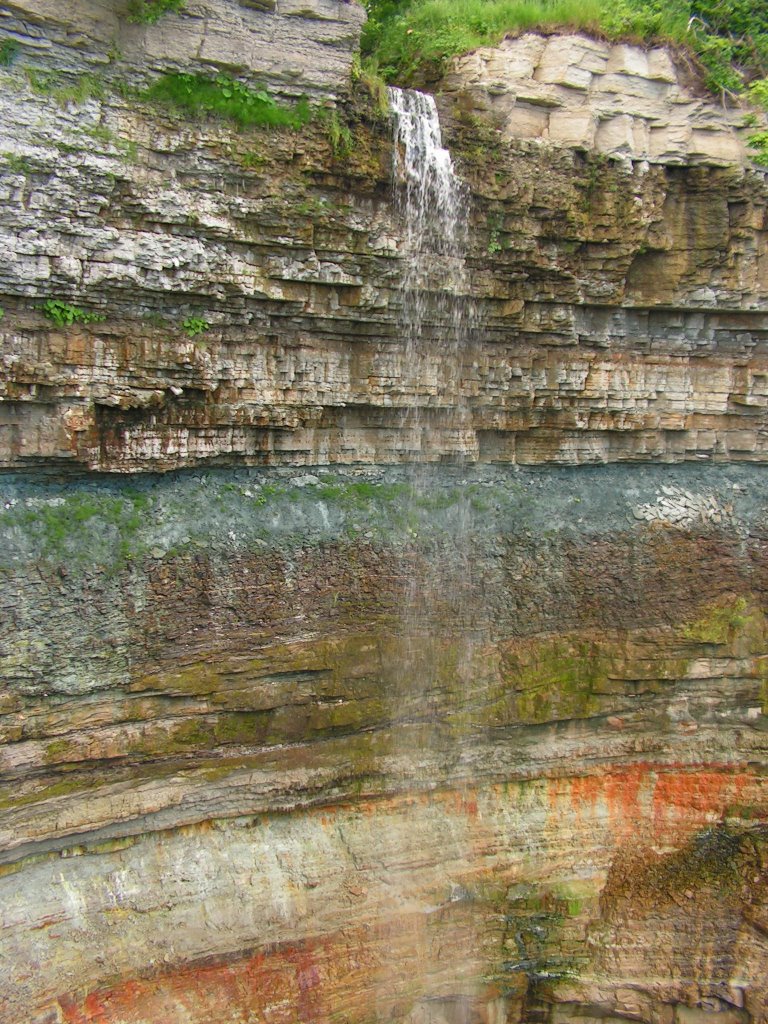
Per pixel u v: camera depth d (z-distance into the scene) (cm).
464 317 1374
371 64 1408
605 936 1423
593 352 1480
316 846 1313
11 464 1093
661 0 1461
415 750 1388
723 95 1430
